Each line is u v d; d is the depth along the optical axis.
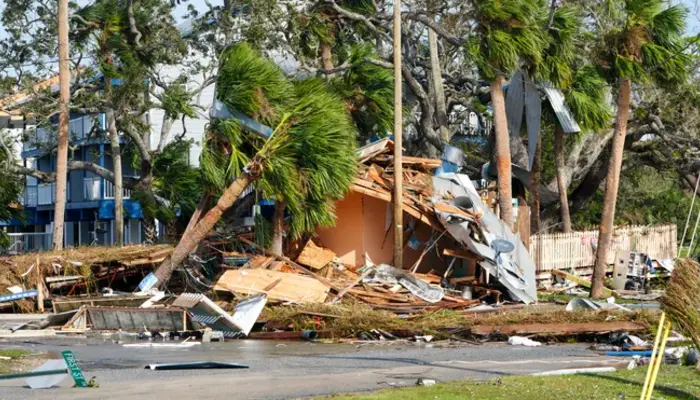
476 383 13.71
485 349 18.95
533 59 31.53
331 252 29.09
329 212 27.92
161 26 33.47
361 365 16.38
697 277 11.48
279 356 18.06
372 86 34.03
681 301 11.37
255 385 13.70
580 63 34.66
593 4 33.28
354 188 28.80
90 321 23.17
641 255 33.38
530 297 28.00
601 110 34.66
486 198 32.91
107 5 33.56
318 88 28.55
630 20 28.81
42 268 26.23
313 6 34.62
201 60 44.59
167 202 37.00
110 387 13.41
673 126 40.84
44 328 22.97
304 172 27.17
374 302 25.98
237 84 27.06
